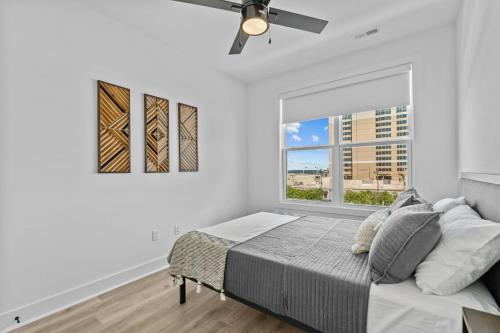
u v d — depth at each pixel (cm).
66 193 202
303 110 352
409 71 269
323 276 132
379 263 125
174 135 296
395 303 109
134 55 253
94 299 209
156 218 274
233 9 166
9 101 174
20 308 177
